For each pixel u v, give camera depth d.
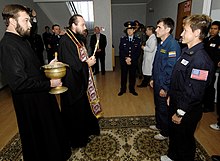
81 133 1.94
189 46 1.31
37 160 1.45
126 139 2.16
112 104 3.18
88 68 1.83
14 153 1.96
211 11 2.90
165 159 1.72
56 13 6.82
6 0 4.54
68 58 1.67
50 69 1.32
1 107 3.18
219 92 2.30
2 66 1.21
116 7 8.22
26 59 1.27
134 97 3.46
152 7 7.09
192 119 1.35
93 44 4.91
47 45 5.54
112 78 4.87
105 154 1.91
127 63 3.34
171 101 1.48
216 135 2.18
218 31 2.54
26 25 1.26
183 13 3.97
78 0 5.82
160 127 2.10
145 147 2.01
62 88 1.42
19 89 1.20
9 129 2.46
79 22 1.74
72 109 1.82
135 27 3.37
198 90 1.22
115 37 8.56
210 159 1.78
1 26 4.32
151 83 2.20
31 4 5.80
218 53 2.53
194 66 1.21
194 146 1.50
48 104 1.45
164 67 1.81
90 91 2.01
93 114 2.09
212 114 2.70
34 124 1.38
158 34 1.88
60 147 1.58
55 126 1.54
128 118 2.67
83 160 1.83
